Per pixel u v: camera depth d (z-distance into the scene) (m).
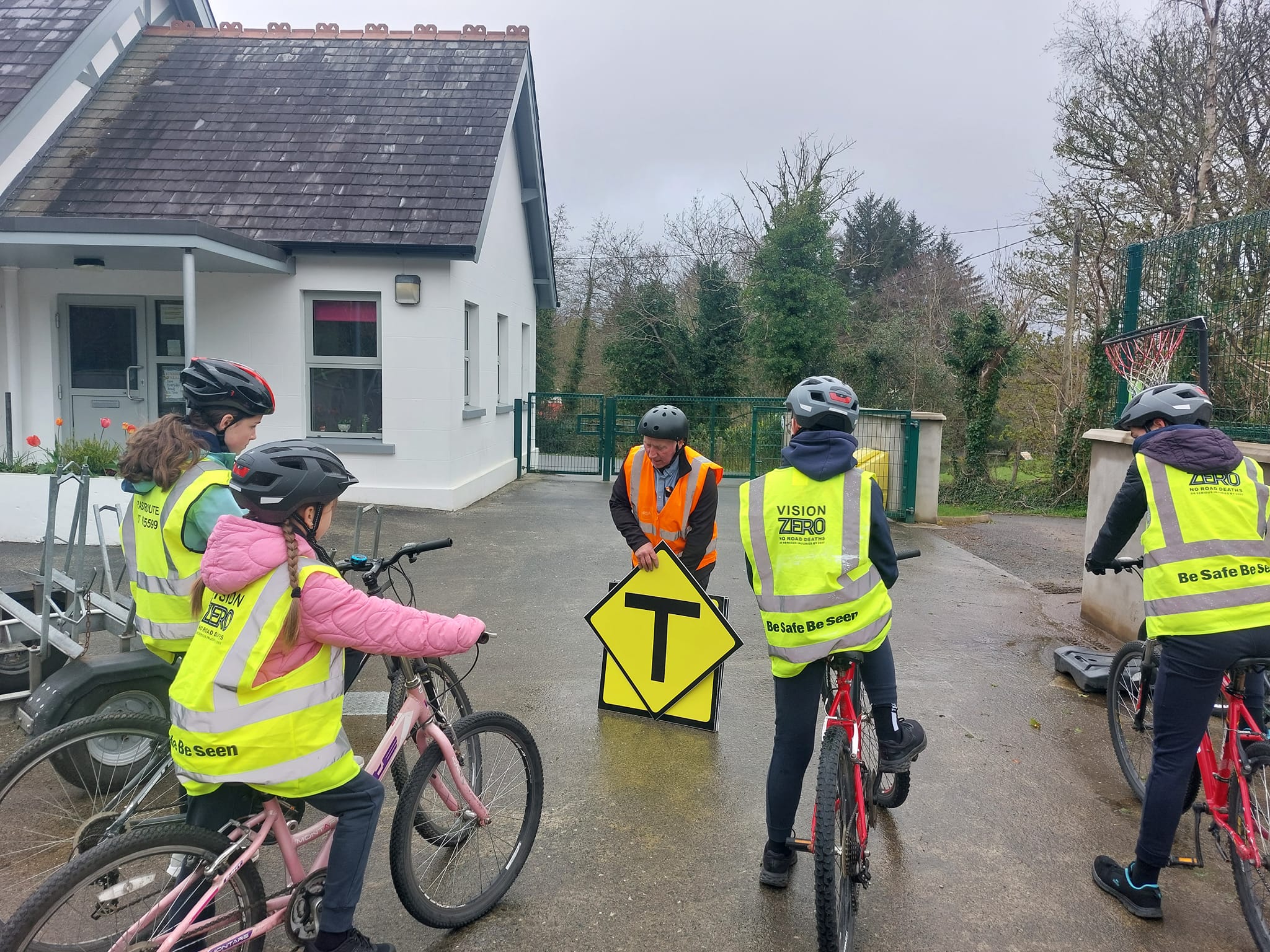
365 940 2.54
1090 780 4.27
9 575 6.83
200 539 2.89
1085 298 17.30
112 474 3.76
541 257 16.64
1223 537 3.10
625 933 3.02
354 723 4.66
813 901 3.23
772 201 24.19
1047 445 17.25
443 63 13.04
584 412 16.03
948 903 3.23
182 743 2.30
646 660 4.89
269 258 10.24
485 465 13.30
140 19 13.05
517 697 5.18
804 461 3.04
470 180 11.26
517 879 3.33
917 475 12.47
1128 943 3.04
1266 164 15.94
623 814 3.84
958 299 30.84
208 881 2.37
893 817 3.87
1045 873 3.45
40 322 10.84
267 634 2.27
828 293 20.91
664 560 4.81
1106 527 3.51
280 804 2.50
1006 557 10.28
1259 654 3.01
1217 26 16.02
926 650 6.31
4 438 10.88
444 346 11.08
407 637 2.37
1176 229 16.05
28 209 10.41
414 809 2.83
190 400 3.12
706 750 4.52
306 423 11.26
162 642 3.02
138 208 10.59
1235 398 6.04
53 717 3.39
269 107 12.09
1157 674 3.21
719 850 3.56
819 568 2.95
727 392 22.52
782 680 3.10
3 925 2.72
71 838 2.97
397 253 10.68
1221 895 3.35
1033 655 6.23
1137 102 16.91
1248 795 2.98
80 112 11.75
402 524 10.26
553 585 7.80
